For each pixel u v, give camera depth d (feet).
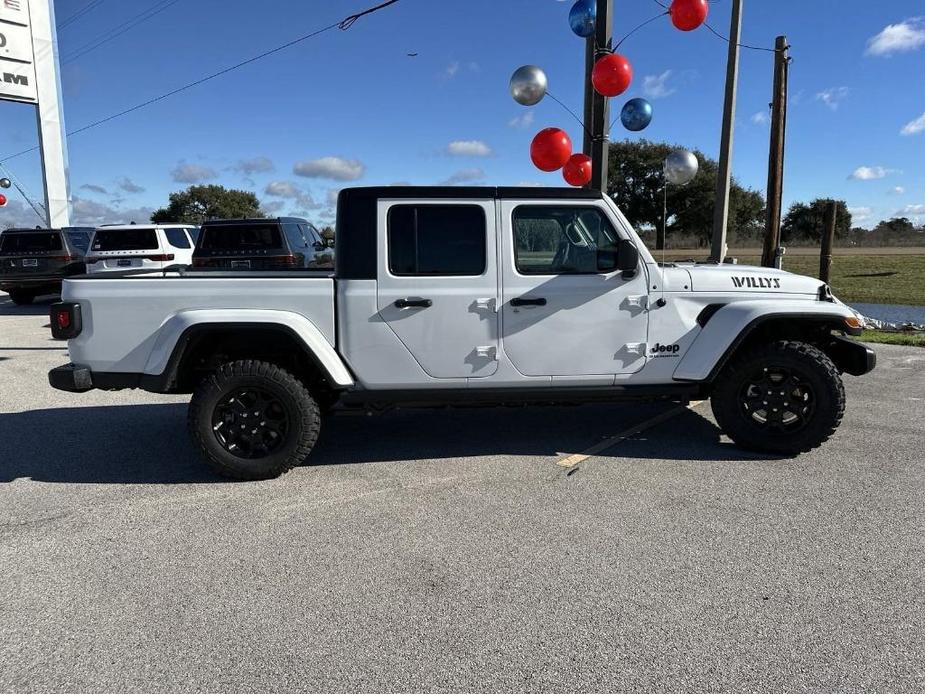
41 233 50.21
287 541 11.82
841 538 11.57
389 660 8.41
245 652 8.61
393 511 13.07
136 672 8.24
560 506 13.16
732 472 14.93
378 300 14.79
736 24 41.22
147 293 14.52
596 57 27.58
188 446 17.54
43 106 68.49
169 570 10.81
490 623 9.19
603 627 9.05
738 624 9.06
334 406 16.28
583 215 15.28
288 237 39.11
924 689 7.73
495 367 15.20
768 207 43.98
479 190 14.98
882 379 23.89
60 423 19.86
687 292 15.58
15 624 9.32
